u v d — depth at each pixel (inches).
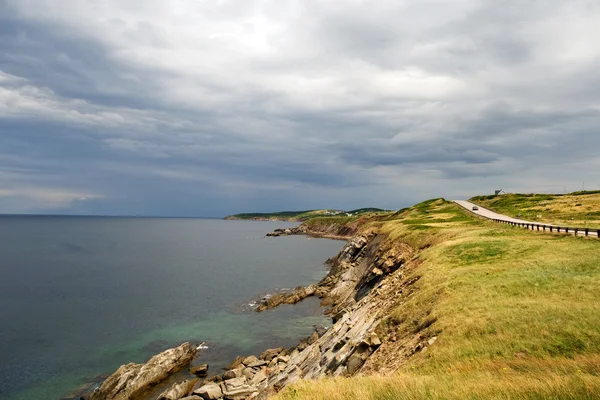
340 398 470.9
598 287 837.2
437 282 1130.7
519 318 717.3
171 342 1784.0
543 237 1641.2
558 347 596.4
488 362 577.6
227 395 1179.3
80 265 4126.5
